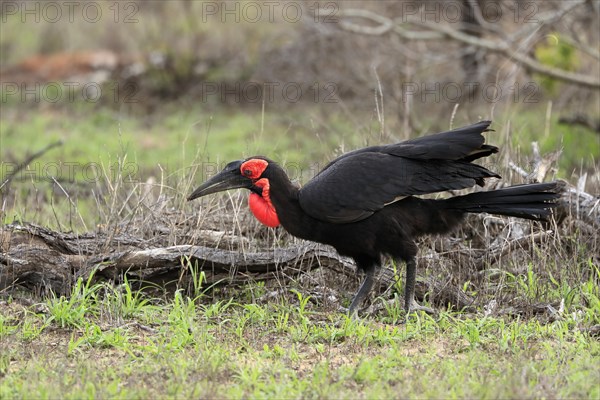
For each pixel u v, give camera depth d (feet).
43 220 44.32
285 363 28.86
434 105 69.97
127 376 27.73
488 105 67.00
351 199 32.60
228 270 35.55
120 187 42.80
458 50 70.85
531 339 30.76
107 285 33.81
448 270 36.99
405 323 32.83
